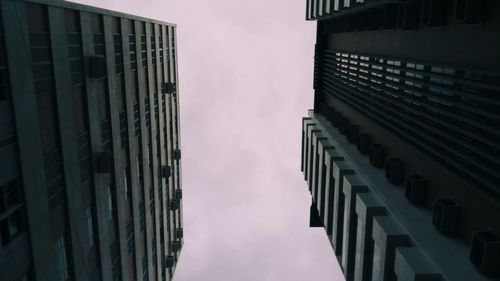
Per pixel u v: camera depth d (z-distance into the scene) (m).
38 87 17.06
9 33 14.84
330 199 31.67
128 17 28.91
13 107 15.07
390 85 25.27
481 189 14.93
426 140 20.41
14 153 15.27
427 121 20.36
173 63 46.19
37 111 16.81
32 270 16.56
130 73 29.67
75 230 20.36
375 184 23.70
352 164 28.62
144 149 33.41
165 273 42.97
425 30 20.23
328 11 32.44
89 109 22.22
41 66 17.31
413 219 18.78
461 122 17.25
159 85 39.12
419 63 20.42
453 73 17.38
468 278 14.45
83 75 21.62
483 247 14.23
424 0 18.88
